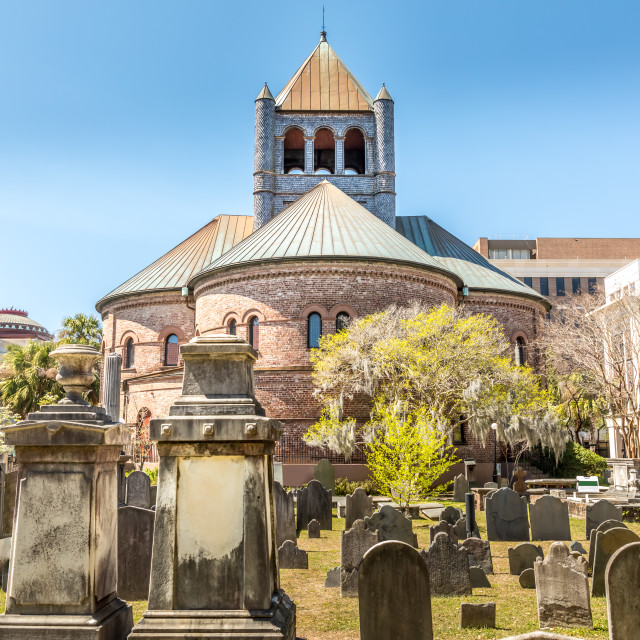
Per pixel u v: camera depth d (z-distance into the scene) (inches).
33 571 261.3
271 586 267.6
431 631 277.4
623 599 286.2
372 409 1112.8
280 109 1683.1
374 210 1670.8
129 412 1380.4
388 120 1678.2
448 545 424.2
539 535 631.2
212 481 265.6
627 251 4178.2
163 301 1530.5
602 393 1615.4
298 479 1119.0
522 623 361.4
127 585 414.6
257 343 1214.3
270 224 1387.8
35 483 265.7
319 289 1191.6
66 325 1857.8
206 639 249.4
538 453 1397.6
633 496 895.1
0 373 1886.1
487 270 1601.9
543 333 1654.8
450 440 1099.3
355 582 425.7
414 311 1133.1
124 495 682.8
